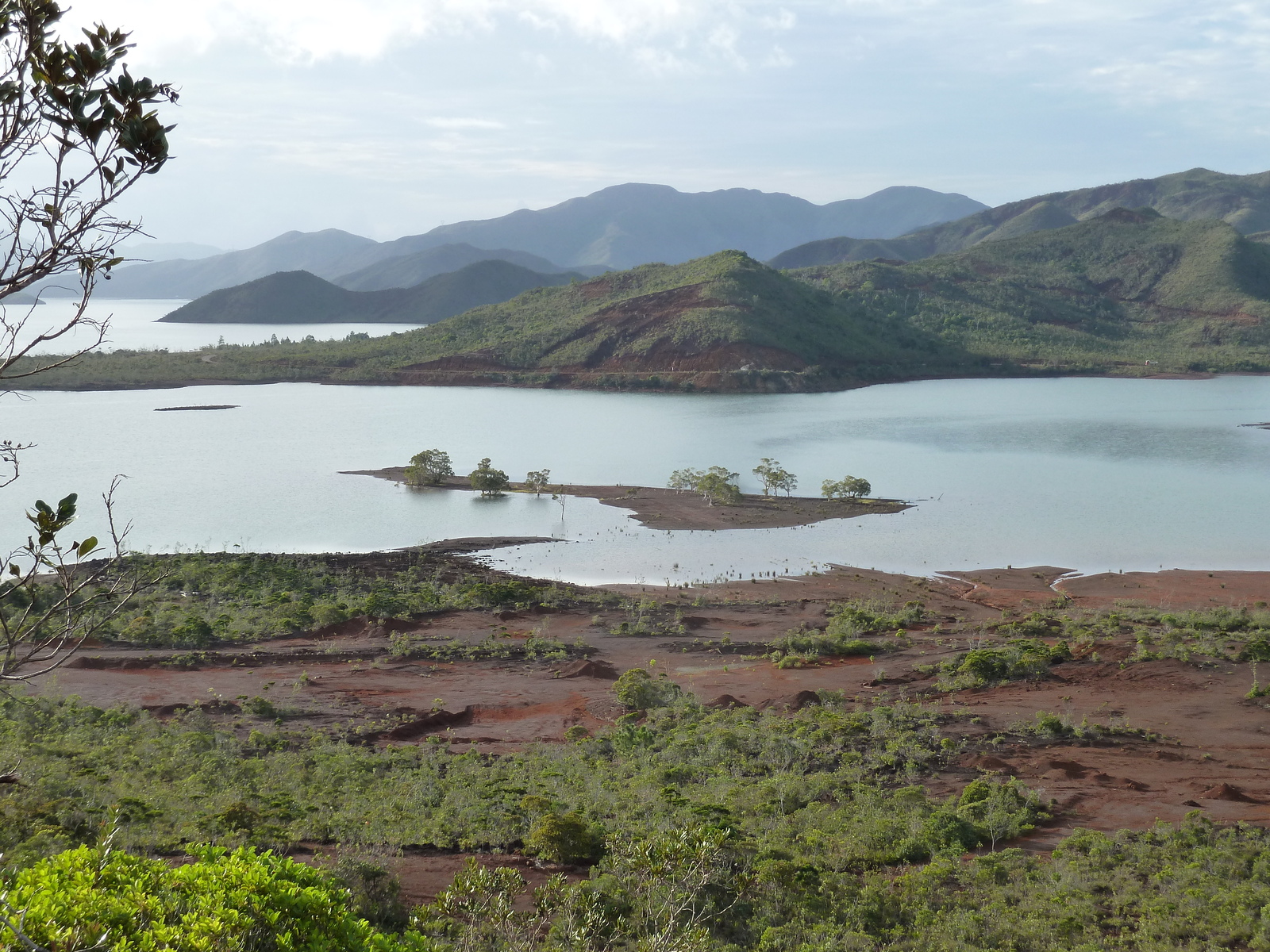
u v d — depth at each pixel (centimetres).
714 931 1753
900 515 9312
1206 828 2455
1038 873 2178
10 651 582
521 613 5797
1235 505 9681
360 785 2794
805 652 4997
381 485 10919
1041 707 3916
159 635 4894
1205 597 6444
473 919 1461
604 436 15438
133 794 2459
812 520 9106
